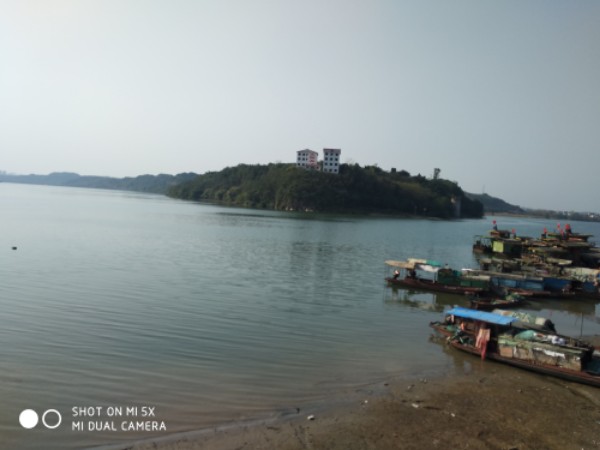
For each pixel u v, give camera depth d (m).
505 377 22.44
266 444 15.37
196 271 46.75
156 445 15.12
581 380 21.77
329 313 33.59
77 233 75.50
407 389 20.41
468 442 16.11
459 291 43.41
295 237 90.38
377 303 38.06
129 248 61.06
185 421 16.70
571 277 51.91
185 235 82.38
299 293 39.72
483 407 18.92
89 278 40.19
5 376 19.45
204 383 19.92
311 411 17.89
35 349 22.66
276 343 25.83
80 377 19.84
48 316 28.28
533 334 24.91
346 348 25.77
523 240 83.44
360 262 61.09
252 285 41.66
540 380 22.20
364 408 18.33
